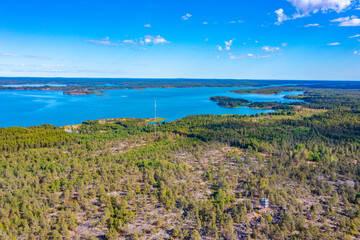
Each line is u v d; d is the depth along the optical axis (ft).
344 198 226.38
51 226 187.93
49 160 328.29
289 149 370.73
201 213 206.39
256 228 188.34
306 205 221.05
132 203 221.87
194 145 404.98
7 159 327.47
